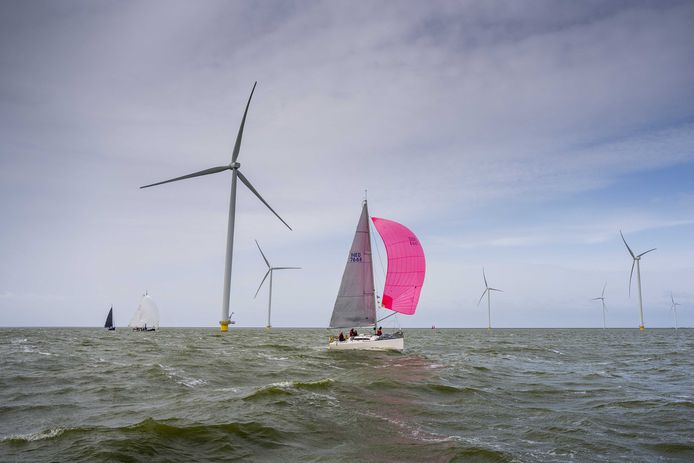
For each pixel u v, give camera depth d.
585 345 69.25
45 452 11.93
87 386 22.27
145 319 142.38
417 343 71.44
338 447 13.15
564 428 15.45
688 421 16.48
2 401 18.86
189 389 21.67
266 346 53.97
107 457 11.42
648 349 58.84
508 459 12.20
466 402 19.50
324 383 22.19
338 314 42.47
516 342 78.69
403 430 14.99
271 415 16.08
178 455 12.01
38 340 68.44
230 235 94.88
